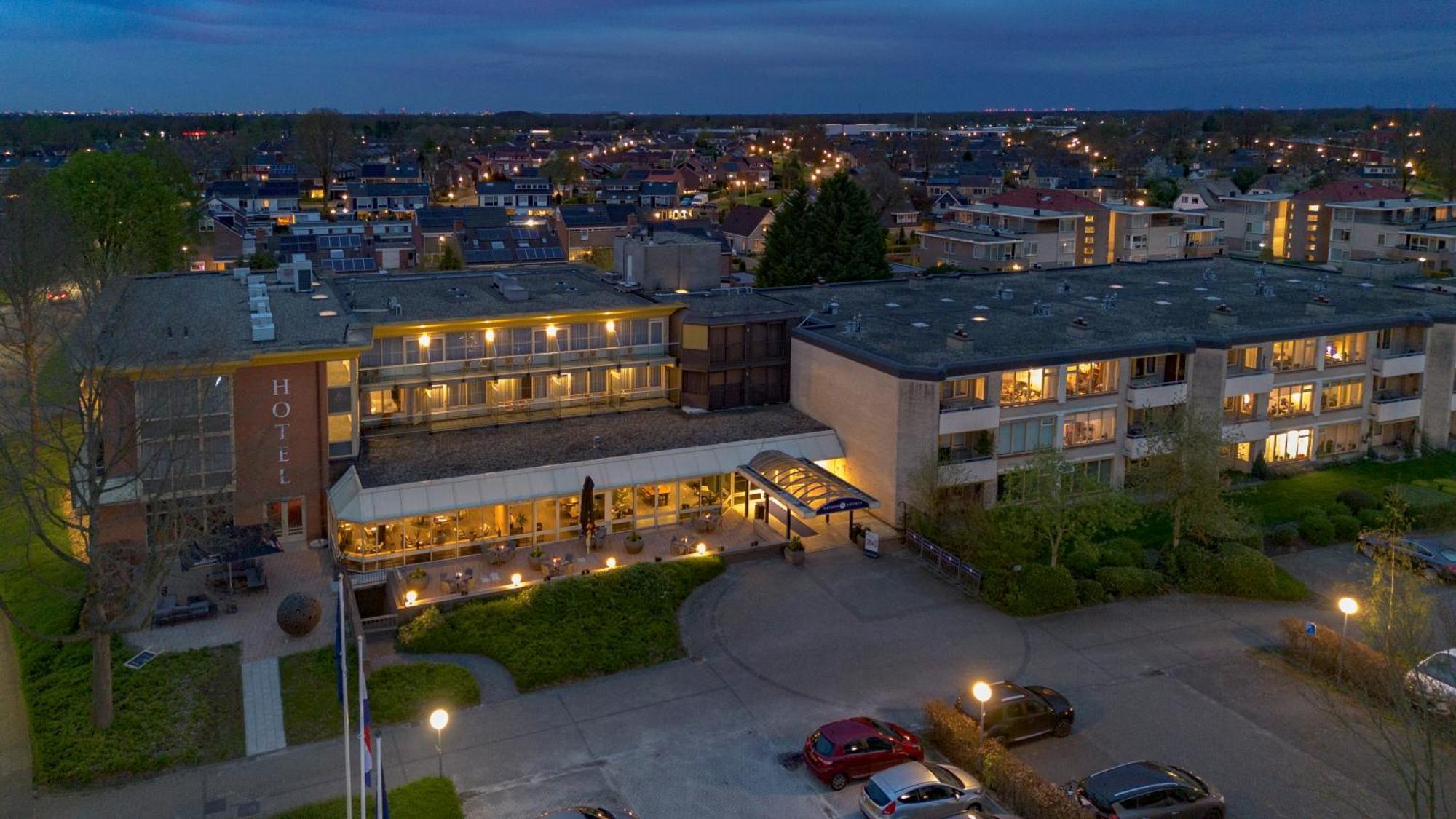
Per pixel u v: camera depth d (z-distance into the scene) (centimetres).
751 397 7006
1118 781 3459
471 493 5481
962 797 3438
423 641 4631
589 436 6275
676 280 8006
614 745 3944
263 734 3959
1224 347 6544
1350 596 5262
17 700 4369
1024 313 7538
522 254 15775
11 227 7850
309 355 5406
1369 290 8494
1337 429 7294
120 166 10538
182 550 4544
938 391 5809
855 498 5578
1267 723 4112
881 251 10975
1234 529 5475
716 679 4444
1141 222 15388
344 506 5278
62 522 3997
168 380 4675
